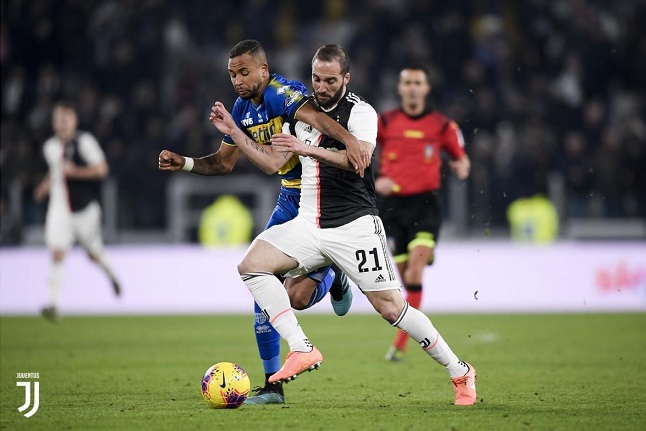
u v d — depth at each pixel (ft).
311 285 77.71
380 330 148.25
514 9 253.65
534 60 231.91
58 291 154.61
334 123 70.69
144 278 182.91
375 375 97.04
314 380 93.09
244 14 237.86
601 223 191.21
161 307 182.70
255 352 117.70
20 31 227.20
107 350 119.75
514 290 182.09
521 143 197.67
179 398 79.87
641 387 86.74
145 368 102.01
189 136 201.67
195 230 191.31
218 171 78.38
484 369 100.83
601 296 181.16
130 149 202.49
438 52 221.05
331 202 72.49
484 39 232.53
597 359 109.60
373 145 71.67
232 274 184.14
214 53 246.06
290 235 72.69
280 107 73.15
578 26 241.76
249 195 191.11
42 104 217.77
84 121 209.97
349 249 72.13
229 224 189.78
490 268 181.68
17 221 190.60
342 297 82.17
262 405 75.51
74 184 152.05
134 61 220.23
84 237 153.79
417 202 111.34
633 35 233.96
